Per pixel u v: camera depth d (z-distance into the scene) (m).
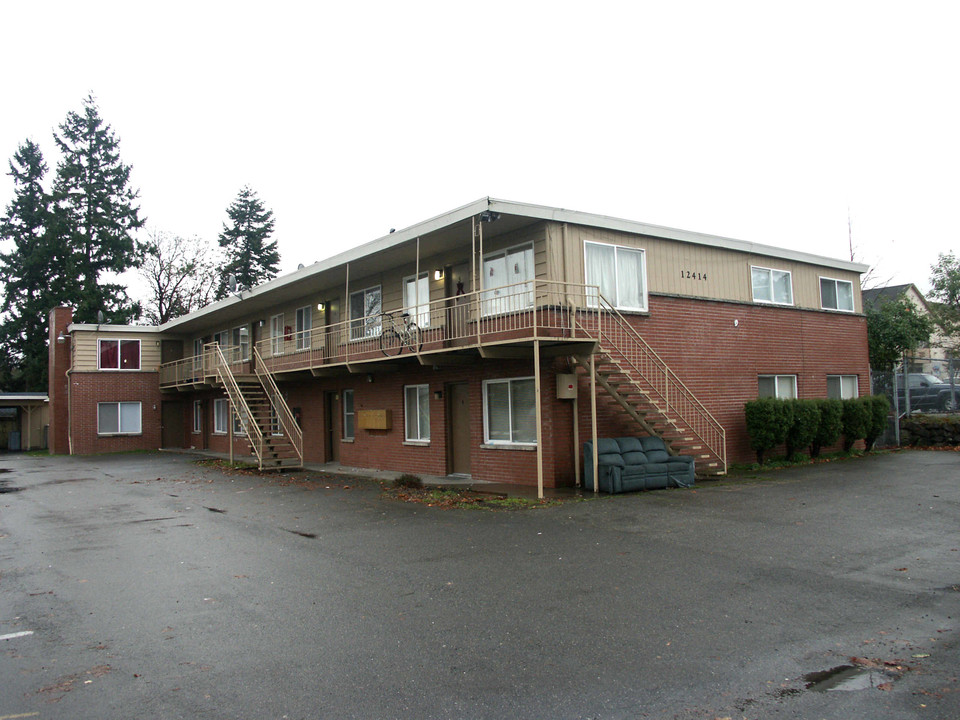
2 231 49.03
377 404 19.48
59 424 32.88
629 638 5.60
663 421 14.77
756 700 4.48
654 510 11.03
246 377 22.98
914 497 11.70
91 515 12.55
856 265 21.27
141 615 6.51
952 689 4.59
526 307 14.45
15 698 4.72
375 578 7.59
